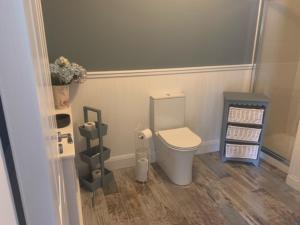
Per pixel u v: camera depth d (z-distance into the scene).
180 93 2.62
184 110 2.64
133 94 2.48
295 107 2.55
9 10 0.35
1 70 0.37
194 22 2.49
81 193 2.28
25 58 0.37
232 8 2.60
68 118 1.74
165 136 2.40
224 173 2.63
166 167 2.54
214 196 2.28
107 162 2.61
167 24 2.39
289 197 2.27
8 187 0.41
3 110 0.39
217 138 3.05
